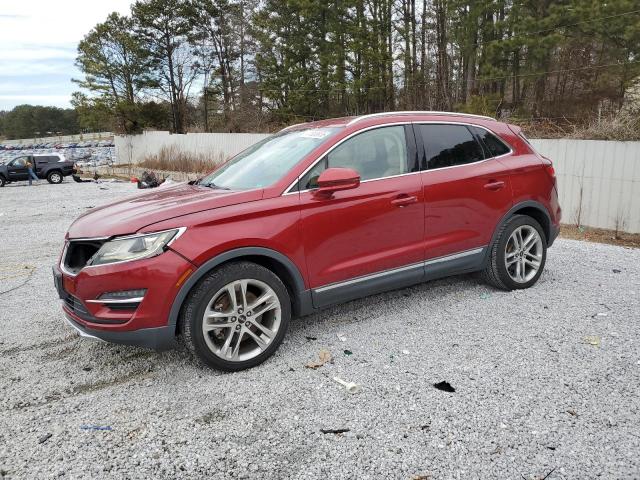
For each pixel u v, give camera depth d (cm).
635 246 759
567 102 2383
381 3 3322
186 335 338
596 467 243
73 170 2505
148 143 4181
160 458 263
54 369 372
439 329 413
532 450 257
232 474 249
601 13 2125
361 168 406
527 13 2448
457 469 245
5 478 250
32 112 12325
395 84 3469
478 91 2753
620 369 337
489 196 465
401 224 415
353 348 384
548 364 347
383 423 286
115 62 5428
